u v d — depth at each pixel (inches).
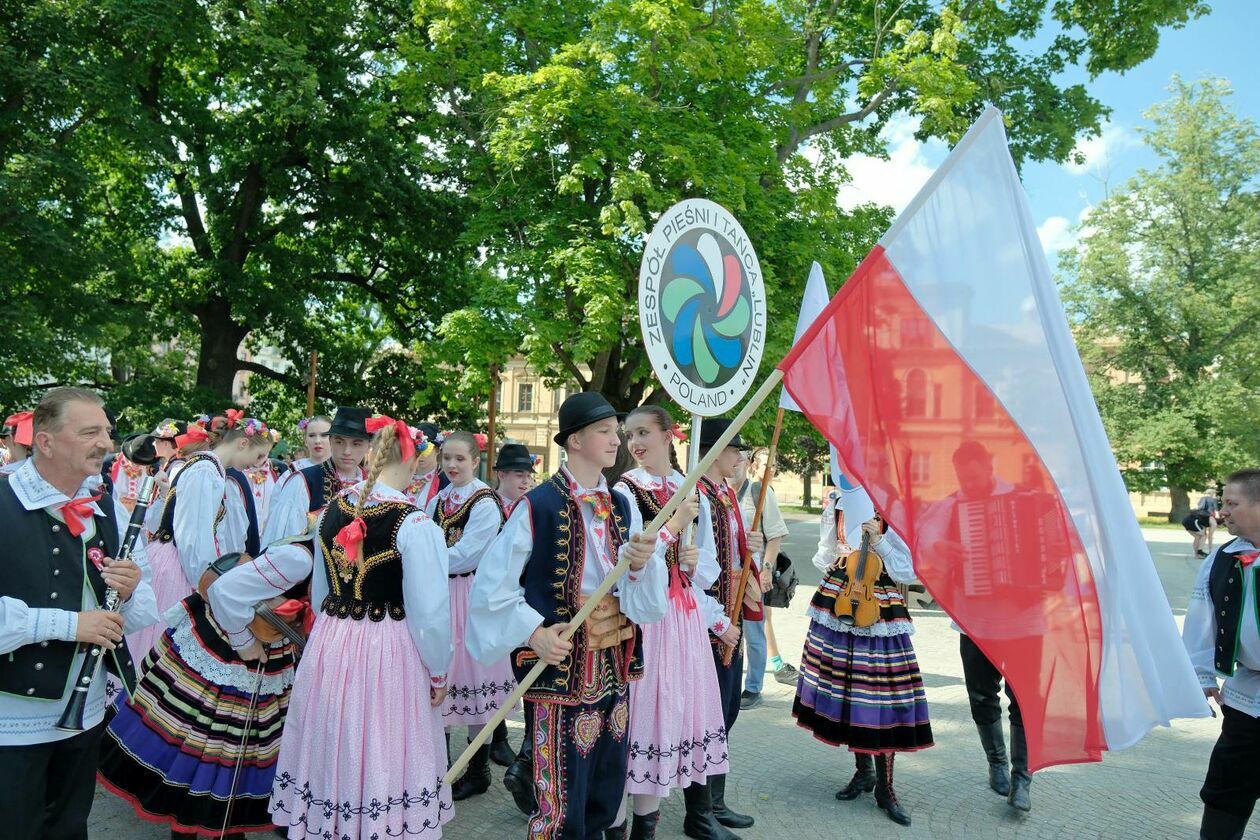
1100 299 1378.0
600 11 481.4
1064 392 110.6
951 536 111.0
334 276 827.4
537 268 496.1
